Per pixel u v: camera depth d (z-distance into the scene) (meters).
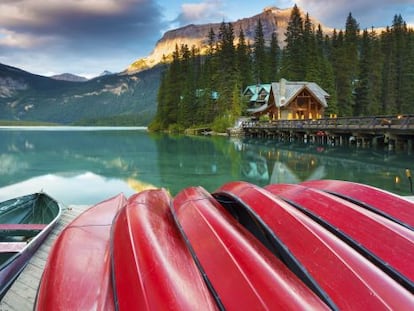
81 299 2.11
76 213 6.11
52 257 2.62
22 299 3.26
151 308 1.84
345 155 18.23
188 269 2.26
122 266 2.29
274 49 53.53
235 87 43.41
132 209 3.23
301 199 3.57
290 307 1.81
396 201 3.43
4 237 5.09
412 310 1.86
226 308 1.91
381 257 2.47
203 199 3.51
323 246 2.47
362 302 1.95
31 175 13.47
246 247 2.45
